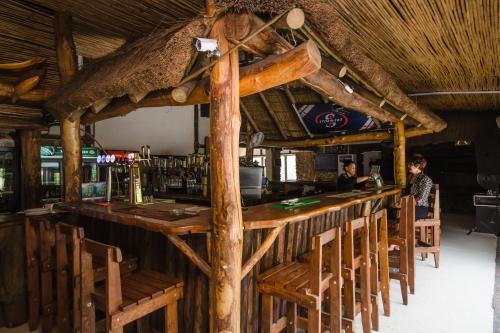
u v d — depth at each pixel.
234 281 2.10
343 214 4.19
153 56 2.29
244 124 8.82
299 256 2.97
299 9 1.81
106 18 3.61
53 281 3.38
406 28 2.98
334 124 7.43
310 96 7.22
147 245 2.88
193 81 2.42
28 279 3.08
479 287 4.16
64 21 3.62
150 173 5.90
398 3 2.55
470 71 4.27
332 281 2.42
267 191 4.96
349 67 2.97
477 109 7.15
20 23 3.78
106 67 3.21
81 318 2.12
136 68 2.39
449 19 2.78
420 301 3.76
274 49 2.17
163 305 2.17
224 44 2.06
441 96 5.75
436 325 3.20
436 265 4.93
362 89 3.78
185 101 2.53
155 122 8.92
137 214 2.61
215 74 2.07
